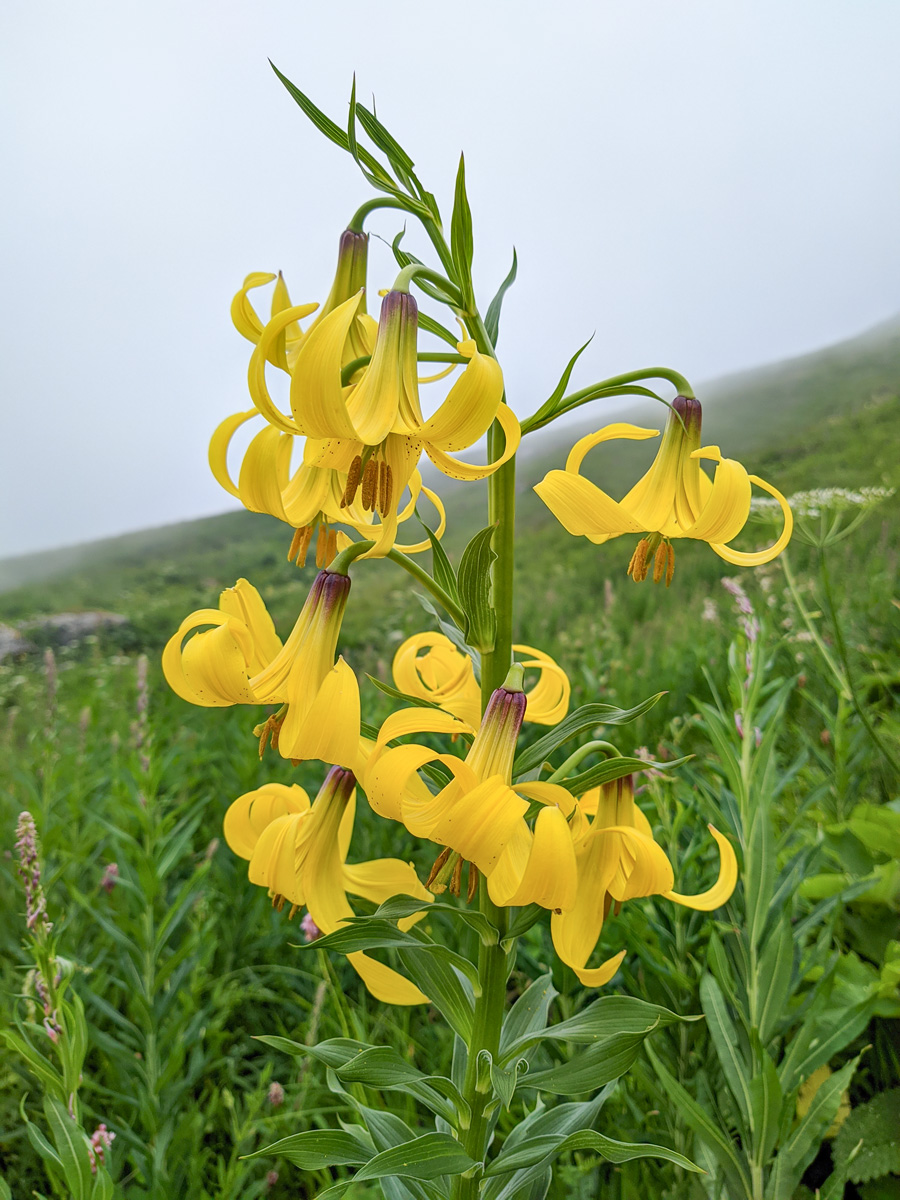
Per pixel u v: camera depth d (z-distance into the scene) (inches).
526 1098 20.0
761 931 17.2
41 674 93.3
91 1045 23.4
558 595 91.0
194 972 24.4
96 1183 15.1
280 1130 21.4
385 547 12.6
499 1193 16.0
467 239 13.7
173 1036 22.3
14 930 29.1
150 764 28.9
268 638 13.3
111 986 26.9
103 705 57.7
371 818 33.2
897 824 21.5
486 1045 14.9
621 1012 14.1
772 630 29.1
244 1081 23.7
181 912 23.3
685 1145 17.6
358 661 56.6
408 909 13.5
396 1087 14.4
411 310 12.9
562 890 11.2
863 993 19.3
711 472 16.8
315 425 11.4
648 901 20.6
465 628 14.1
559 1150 14.5
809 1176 19.2
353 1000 26.7
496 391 11.8
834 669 26.2
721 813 18.8
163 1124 20.8
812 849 18.8
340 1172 20.6
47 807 32.4
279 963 29.1
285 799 15.7
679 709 38.8
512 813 11.1
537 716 17.3
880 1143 17.0
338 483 14.4
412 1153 13.6
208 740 46.9
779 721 18.8
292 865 14.6
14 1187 22.4
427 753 11.6
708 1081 18.3
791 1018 17.1
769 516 27.3
